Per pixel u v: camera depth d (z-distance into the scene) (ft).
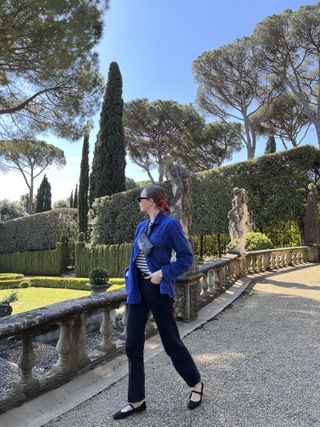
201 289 22.31
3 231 115.03
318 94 70.79
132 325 8.75
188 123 94.43
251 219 53.98
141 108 94.53
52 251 88.53
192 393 9.00
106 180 82.28
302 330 16.16
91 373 10.88
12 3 26.71
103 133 83.76
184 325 17.01
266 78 77.10
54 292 51.01
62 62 30.27
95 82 37.29
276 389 9.94
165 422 8.26
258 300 23.41
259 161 54.60
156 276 8.27
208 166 102.99
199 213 59.47
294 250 47.39
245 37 73.61
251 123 83.25
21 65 30.83
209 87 81.15
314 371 11.23
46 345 17.75
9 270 101.86
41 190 155.22
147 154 102.68
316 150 52.11
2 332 8.20
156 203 8.85
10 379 12.41
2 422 8.04
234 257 31.60
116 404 9.16
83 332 10.93
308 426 8.00
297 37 65.62
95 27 34.24
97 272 29.99
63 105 36.01
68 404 9.08
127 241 71.36
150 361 12.24
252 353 13.07
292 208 51.24
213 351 13.34
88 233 84.53
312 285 29.81
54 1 27.68
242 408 8.87
